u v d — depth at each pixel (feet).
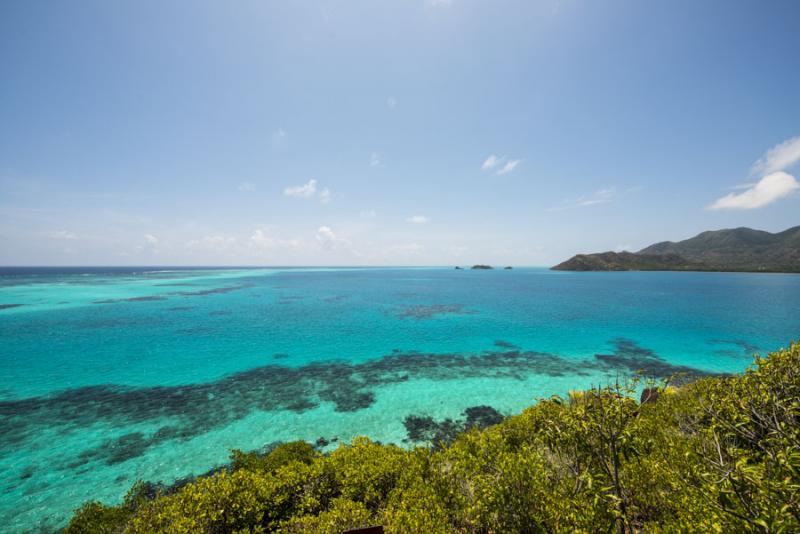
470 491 24.53
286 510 29.37
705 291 306.76
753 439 15.94
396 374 92.38
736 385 19.17
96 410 69.51
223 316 182.39
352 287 380.37
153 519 26.09
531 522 19.66
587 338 132.77
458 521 23.27
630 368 97.19
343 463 34.09
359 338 133.49
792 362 18.76
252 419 66.03
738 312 189.47
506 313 191.93
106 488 46.68
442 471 28.94
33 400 74.64
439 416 67.77
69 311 196.75
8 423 63.87
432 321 168.14
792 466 12.86
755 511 13.00
